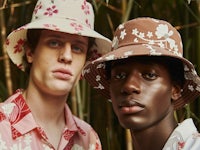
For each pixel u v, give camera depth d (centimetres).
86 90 180
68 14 133
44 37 130
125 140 184
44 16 133
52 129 134
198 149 102
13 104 131
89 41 136
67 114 138
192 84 115
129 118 109
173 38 112
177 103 118
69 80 130
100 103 186
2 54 186
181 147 106
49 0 134
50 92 130
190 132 108
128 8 166
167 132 111
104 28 186
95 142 139
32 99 133
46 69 130
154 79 109
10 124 128
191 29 179
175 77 112
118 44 114
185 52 174
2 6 167
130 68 109
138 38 112
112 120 186
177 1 184
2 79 189
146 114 109
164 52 107
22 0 182
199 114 174
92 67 122
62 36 129
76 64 130
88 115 178
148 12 185
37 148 129
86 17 135
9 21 185
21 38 136
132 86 108
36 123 132
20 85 182
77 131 139
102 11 186
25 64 138
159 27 112
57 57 129
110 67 119
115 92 111
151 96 109
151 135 110
